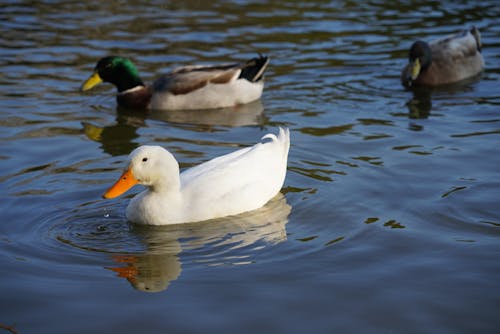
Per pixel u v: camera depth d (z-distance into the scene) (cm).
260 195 939
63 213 912
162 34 1905
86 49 1762
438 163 1085
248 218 912
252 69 1497
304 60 1703
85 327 659
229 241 845
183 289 730
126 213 913
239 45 1814
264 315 682
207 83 1441
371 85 1545
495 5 2228
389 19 2072
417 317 682
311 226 884
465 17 2089
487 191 976
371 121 1309
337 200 958
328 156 1125
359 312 690
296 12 2152
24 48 1755
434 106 1406
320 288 733
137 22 2022
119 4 2234
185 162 1098
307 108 1396
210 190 912
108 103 1474
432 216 905
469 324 673
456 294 723
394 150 1148
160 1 2272
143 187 1015
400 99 1457
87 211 923
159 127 1311
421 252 812
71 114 1361
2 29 1916
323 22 2039
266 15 2116
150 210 890
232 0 2295
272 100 1455
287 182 1025
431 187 995
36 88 1491
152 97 1445
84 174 1045
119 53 1736
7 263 778
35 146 1162
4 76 1552
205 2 2270
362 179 1028
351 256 804
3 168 1055
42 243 830
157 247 830
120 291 725
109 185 1004
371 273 765
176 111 1436
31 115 1331
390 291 729
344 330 661
